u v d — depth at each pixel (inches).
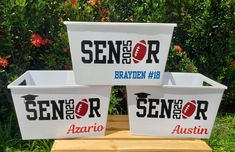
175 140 87.2
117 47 81.3
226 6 121.6
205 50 127.1
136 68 82.7
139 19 111.8
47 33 115.1
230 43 124.9
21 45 109.1
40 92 81.5
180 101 84.6
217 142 108.7
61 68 113.0
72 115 84.4
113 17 112.2
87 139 86.1
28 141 102.8
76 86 82.1
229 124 121.1
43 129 84.6
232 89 129.2
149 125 86.7
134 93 84.3
